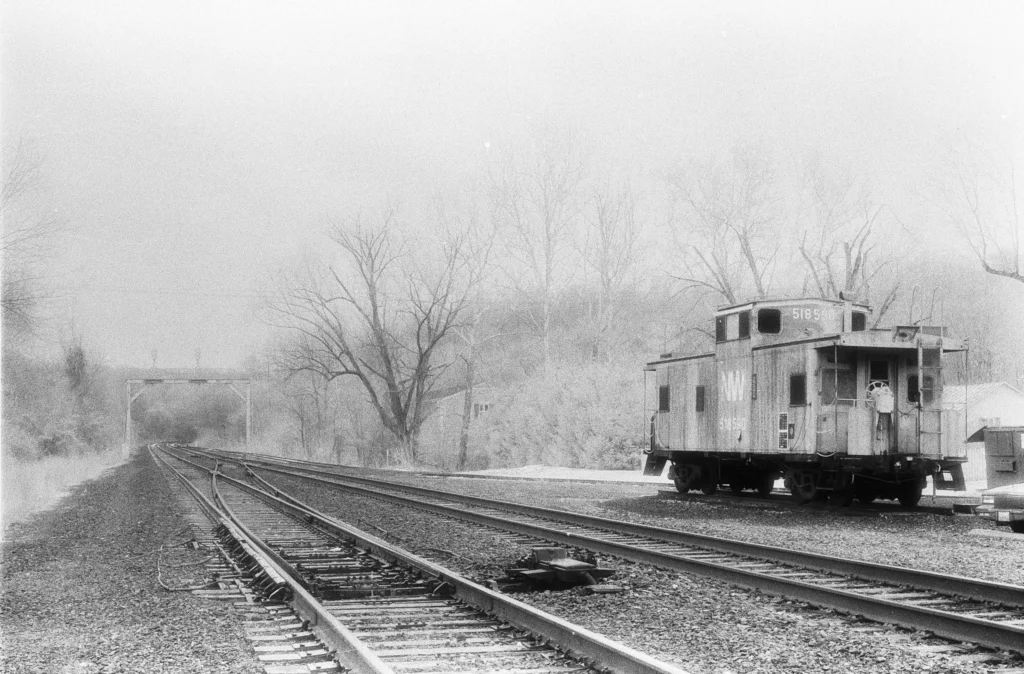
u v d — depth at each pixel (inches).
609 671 260.4
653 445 1141.7
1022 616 357.1
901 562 505.7
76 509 952.9
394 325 2524.6
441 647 303.1
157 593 428.5
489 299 2342.5
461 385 2674.7
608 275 2267.5
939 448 856.3
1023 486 683.4
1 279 1211.2
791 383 886.4
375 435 2785.4
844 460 843.4
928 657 289.1
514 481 1425.9
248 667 276.4
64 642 324.5
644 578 443.5
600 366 1863.9
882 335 848.3
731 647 302.7
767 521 756.0
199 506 913.5
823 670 275.1
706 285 1987.0
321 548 581.6
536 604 385.1
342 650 285.0
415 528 690.2
